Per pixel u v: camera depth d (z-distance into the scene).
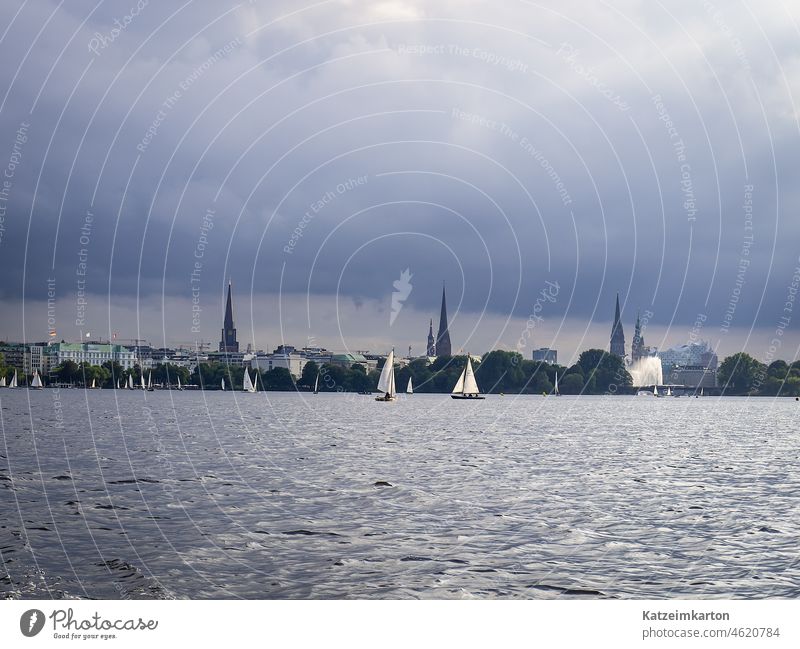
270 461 66.88
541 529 38.41
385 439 95.38
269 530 37.56
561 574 30.59
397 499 46.72
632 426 133.38
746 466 68.38
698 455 79.06
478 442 92.88
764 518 41.78
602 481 56.50
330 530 37.75
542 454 78.12
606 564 32.09
